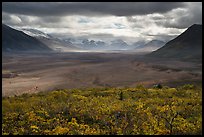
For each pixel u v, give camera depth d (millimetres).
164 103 22438
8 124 15914
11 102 23641
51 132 14367
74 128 15367
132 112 18750
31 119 16531
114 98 26344
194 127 15070
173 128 14953
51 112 18875
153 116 17719
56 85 120000
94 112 18594
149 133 14141
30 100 24719
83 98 25828
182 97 26188
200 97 24828
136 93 29016
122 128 15156
